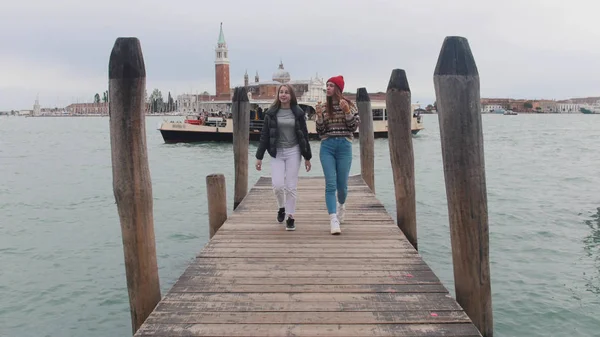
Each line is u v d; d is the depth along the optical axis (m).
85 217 12.72
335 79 6.03
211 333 3.55
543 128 78.19
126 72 3.89
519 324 6.00
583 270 7.82
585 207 13.03
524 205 13.38
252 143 39.88
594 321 6.04
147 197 4.10
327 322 3.71
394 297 4.15
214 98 99.44
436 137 54.50
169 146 38.53
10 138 59.34
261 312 3.89
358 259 5.19
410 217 6.91
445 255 8.68
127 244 4.12
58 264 8.59
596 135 55.25
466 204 3.84
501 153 32.31
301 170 24.91
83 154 35.47
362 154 10.06
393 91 6.79
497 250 8.95
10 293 7.25
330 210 6.25
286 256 5.31
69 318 6.46
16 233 10.89
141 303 4.17
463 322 3.69
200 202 14.66
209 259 5.21
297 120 6.24
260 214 7.49
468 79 3.76
